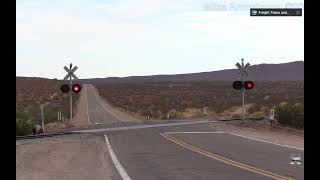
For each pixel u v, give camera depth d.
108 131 55.06
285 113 58.53
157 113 114.06
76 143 41.47
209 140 43.31
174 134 50.12
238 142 41.34
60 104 148.12
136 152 34.78
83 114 112.12
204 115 104.94
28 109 121.81
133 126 63.25
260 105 112.81
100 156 32.56
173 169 26.16
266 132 51.78
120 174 24.44
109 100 189.25
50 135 49.69
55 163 28.95
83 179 22.83
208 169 25.97
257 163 28.12
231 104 134.25
